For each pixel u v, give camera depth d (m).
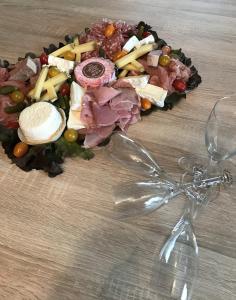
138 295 0.33
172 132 0.47
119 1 0.70
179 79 0.50
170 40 0.60
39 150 0.44
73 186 0.43
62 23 0.66
